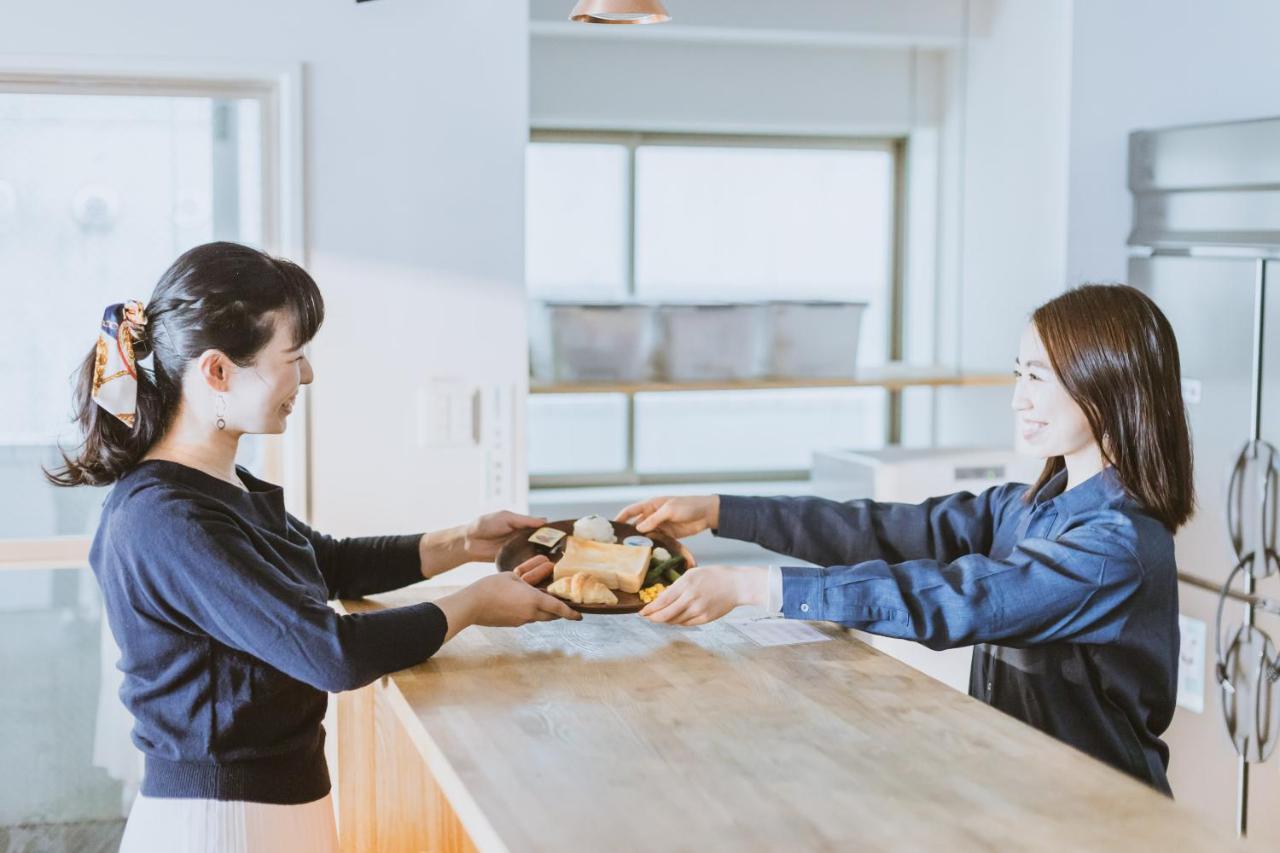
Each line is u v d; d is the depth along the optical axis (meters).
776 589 1.71
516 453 2.91
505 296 2.87
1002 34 3.67
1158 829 1.24
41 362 2.76
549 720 1.53
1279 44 3.01
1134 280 3.15
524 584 1.76
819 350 3.44
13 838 2.82
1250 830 2.79
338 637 1.51
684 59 3.81
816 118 3.92
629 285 4.00
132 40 2.67
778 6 3.60
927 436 4.16
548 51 3.72
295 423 2.79
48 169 2.72
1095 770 1.39
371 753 2.16
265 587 1.50
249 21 2.71
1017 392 1.81
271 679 1.58
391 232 2.81
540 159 3.90
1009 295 3.68
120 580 1.54
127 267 2.78
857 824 1.25
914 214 4.09
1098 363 1.69
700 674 1.71
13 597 2.76
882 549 2.02
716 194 4.04
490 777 1.36
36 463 2.76
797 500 2.06
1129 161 3.26
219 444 1.63
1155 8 3.31
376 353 2.83
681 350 3.30
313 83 2.75
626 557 1.88
